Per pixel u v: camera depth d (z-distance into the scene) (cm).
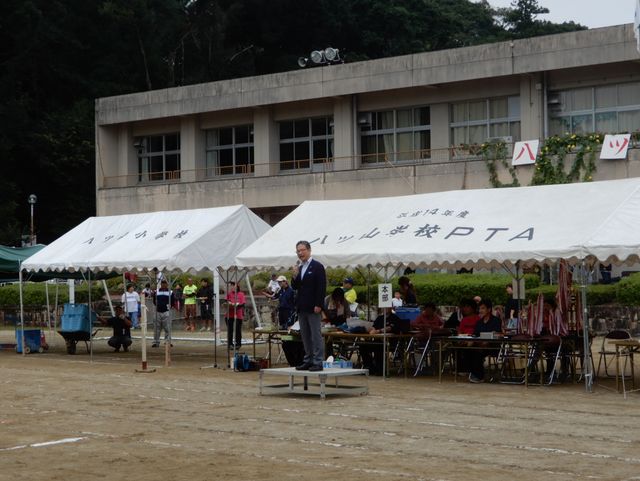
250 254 2098
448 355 2084
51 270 2552
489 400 1619
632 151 3766
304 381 1728
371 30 7350
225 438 1258
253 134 4984
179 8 7388
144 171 5422
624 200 1761
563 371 1908
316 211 2172
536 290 3091
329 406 1557
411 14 7494
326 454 1137
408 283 2283
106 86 6794
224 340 3225
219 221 2262
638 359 2380
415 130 4525
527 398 1644
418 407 1538
